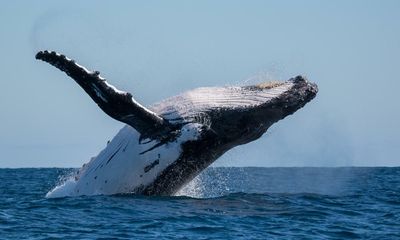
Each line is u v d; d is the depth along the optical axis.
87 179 86.69
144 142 82.44
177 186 85.06
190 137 80.50
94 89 76.00
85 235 65.75
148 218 73.00
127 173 83.31
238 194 93.38
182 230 68.38
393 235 69.31
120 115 78.06
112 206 78.06
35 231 67.50
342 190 124.81
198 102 81.38
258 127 81.00
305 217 77.50
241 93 81.12
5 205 83.00
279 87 80.44
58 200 82.75
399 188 135.00
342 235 69.00
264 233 68.44
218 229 69.19
